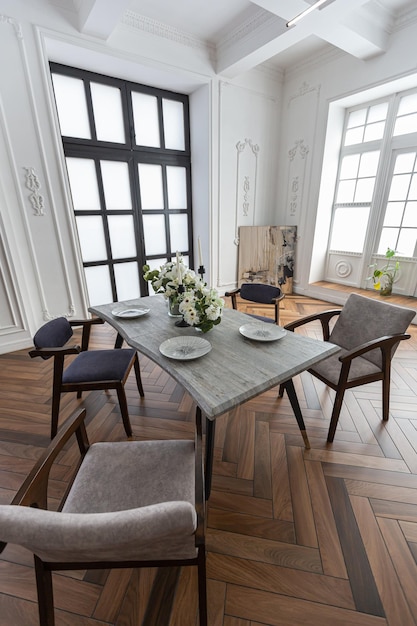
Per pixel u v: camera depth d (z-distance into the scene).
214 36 3.19
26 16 2.33
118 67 3.00
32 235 2.75
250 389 1.09
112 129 3.37
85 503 0.91
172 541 0.69
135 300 2.25
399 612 0.96
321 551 1.14
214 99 3.57
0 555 1.13
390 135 3.49
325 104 3.70
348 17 2.63
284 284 4.54
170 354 1.33
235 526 1.23
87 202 3.39
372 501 1.33
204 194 3.97
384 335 1.70
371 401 2.02
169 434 1.74
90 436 1.73
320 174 3.95
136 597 1.01
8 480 1.45
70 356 2.70
